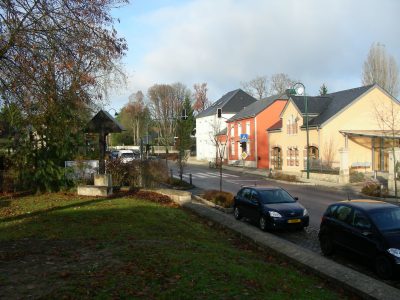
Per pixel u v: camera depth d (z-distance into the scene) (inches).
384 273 364.2
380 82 1998.0
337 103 1542.8
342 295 303.3
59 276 287.1
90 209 623.2
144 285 272.5
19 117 702.5
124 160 1198.9
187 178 1553.9
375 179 1229.7
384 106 1478.8
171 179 1275.8
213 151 2797.7
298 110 1577.3
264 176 1622.8
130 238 429.4
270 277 321.7
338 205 448.8
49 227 482.9
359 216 409.1
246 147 2224.4
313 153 1517.0
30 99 514.3
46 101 516.7
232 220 586.9
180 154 1427.2
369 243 383.6
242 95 2837.1
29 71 481.1
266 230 592.1
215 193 906.7
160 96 3811.5
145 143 1733.5
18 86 489.4
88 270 303.0
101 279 281.0
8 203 686.5
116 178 1000.9
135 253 356.8
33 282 274.5
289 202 621.0
